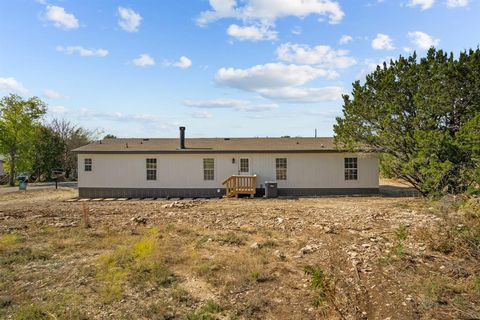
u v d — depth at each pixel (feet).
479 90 42.27
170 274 21.31
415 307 15.96
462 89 42.88
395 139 47.50
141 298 18.11
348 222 34.71
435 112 44.19
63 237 31.32
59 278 21.06
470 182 28.94
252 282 19.77
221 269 22.02
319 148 64.03
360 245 25.98
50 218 41.29
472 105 43.06
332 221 35.50
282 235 30.50
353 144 53.78
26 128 99.30
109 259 23.73
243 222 36.58
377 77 51.85
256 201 56.34
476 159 29.63
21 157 101.09
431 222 31.01
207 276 20.74
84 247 27.96
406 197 57.72
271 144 69.67
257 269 21.53
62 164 119.03
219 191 64.90
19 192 74.64
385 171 50.31
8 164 104.06
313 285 17.02
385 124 47.98
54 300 17.88
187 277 20.92
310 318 15.60
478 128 32.42
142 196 65.77
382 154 52.13
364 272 20.39
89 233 32.71
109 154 65.92
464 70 41.98
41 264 23.85
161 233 31.94
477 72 41.57
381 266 21.17
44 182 111.14
